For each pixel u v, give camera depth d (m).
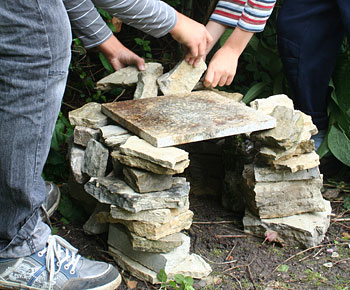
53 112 1.46
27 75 1.37
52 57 1.39
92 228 1.96
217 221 2.11
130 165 1.65
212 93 2.09
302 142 1.91
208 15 2.70
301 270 1.83
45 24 1.35
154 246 1.71
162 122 1.77
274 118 1.83
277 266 1.85
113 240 1.85
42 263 1.59
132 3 1.74
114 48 2.13
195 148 2.25
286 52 2.40
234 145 2.06
